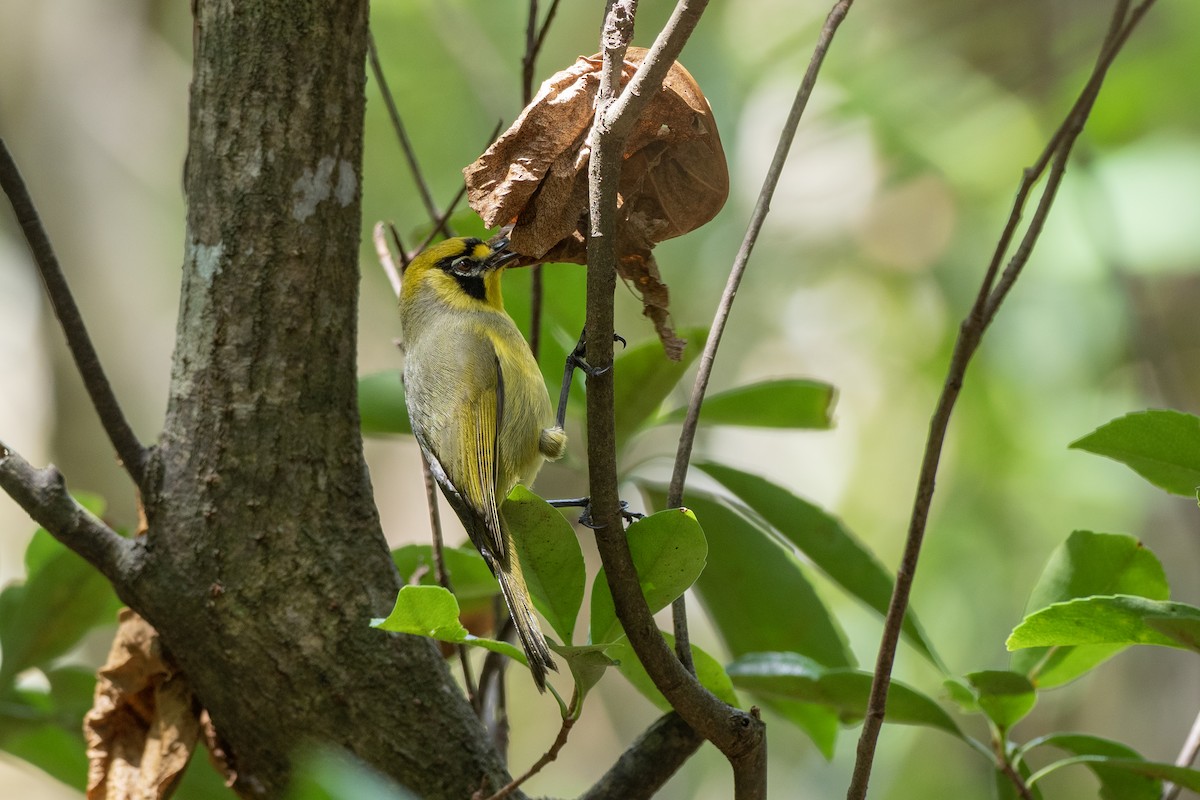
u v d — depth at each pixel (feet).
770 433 69.67
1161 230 49.42
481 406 25.00
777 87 63.98
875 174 67.51
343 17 19.86
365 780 14.75
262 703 19.53
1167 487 18.08
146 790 20.07
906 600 15.55
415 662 19.90
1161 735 53.26
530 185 17.93
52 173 67.77
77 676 25.30
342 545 19.88
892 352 67.77
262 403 19.61
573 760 67.97
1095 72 14.73
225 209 19.70
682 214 18.60
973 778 56.80
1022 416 56.34
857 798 15.89
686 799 60.44
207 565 19.33
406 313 27.09
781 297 68.13
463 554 24.32
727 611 25.12
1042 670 21.04
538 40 22.31
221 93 19.70
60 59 68.95
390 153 66.69
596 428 15.66
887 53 63.93
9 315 66.08
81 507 19.36
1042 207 14.73
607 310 15.51
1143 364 51.11
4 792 60.85
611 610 17.10
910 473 65.00
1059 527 55.52
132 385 66.95
